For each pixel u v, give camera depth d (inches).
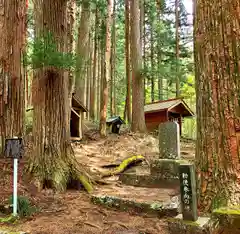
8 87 250.7
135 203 173.0
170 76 589.3
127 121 671.1
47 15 225.0
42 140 220.4
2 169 215.5
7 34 254.5
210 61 145.4
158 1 778.8
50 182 209.6
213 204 135.3
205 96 146.6
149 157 369.7
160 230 139.4
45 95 223.3
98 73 889.5
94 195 197.8
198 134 151.3
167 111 581.6
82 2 570.9
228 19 142.3
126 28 650.8
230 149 136.6
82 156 359.9
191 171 118.4
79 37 580.1
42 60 203.5
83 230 139.7
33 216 156.3
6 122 245.0
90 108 780.0
